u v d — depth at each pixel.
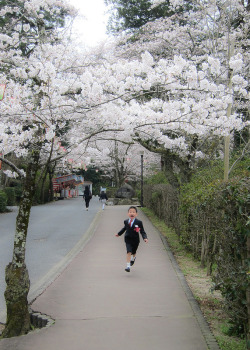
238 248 4.33
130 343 4.36
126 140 8.91
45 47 8.36
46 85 6.74
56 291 6.53
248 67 13.92
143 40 19.81
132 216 8.16
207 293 6.52
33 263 9.38
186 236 10.36
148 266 8.54
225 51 14.20
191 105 8.84
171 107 7.37
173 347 4.23
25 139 7.19
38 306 5.73
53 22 13.23
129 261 7.86
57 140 7.49
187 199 10.05
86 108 7.14
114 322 5.02
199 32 16.38
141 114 7.14
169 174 14.72
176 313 5.34
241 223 4.18
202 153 12.65
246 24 14.40
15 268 5.37
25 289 5.30
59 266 8.87
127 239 8.13
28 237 13.81
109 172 50.16
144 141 12.41
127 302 5.86
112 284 6.96
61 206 31.44
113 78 7.48
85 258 9.60
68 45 9.32
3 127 7.11
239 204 4.14
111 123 7.40
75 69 11.05
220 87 7.95
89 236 13.83
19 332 5.13
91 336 4.58
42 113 6.75
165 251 10.42
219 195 5.60
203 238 8.57
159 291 6.47
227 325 4.91
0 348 4.36
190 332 4.65
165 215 16.86
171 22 18.03
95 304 5.78
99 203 35.94
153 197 21.28
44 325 5.16
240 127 8.53
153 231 14.61
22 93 7.43
